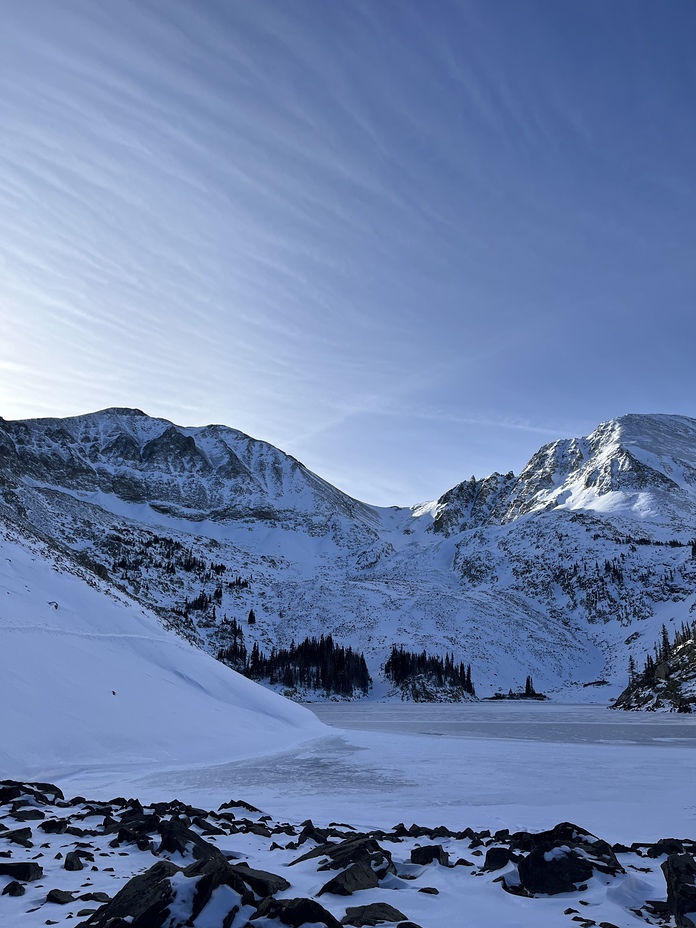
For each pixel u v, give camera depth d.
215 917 7.18
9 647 27.75
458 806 18.95
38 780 21.05
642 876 10.23
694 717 71.06
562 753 34.88
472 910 8.34
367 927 7.44
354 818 16.86
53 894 8.30
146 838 11.78
